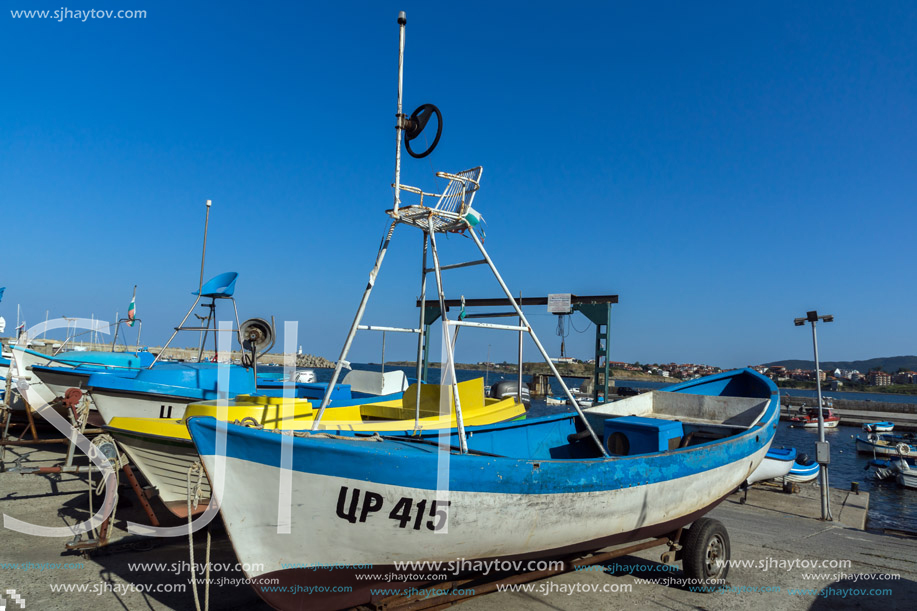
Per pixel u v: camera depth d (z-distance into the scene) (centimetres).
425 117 520
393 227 502
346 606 412
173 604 465
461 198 532
